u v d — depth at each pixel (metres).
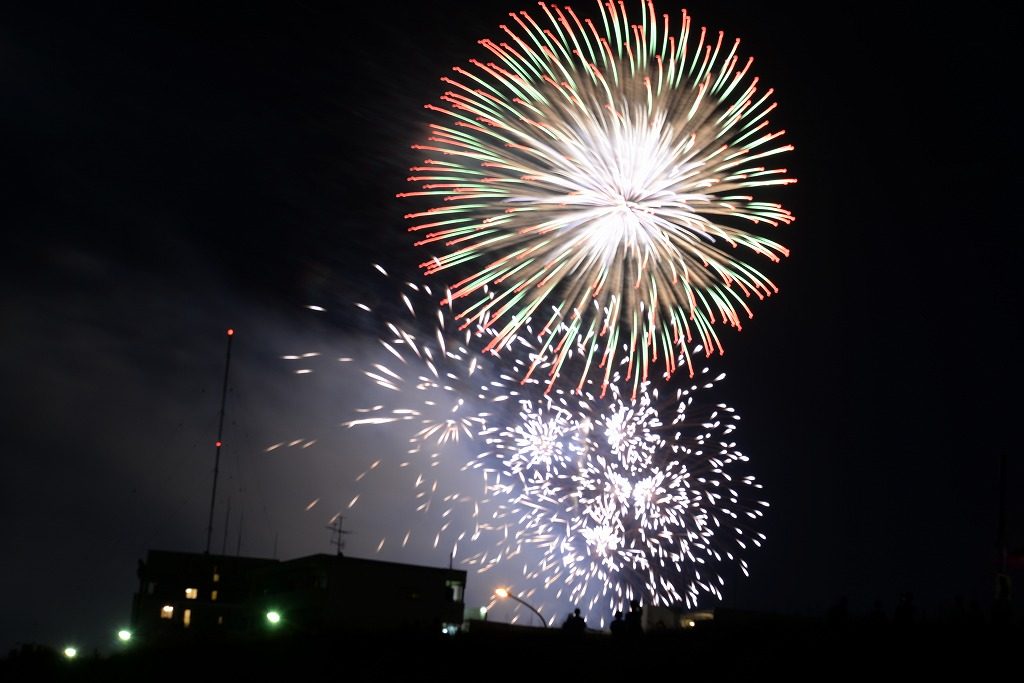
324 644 37.09
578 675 30.88
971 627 30.27
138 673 37.94
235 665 36.25
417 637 36.91
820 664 28.66
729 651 31.19
